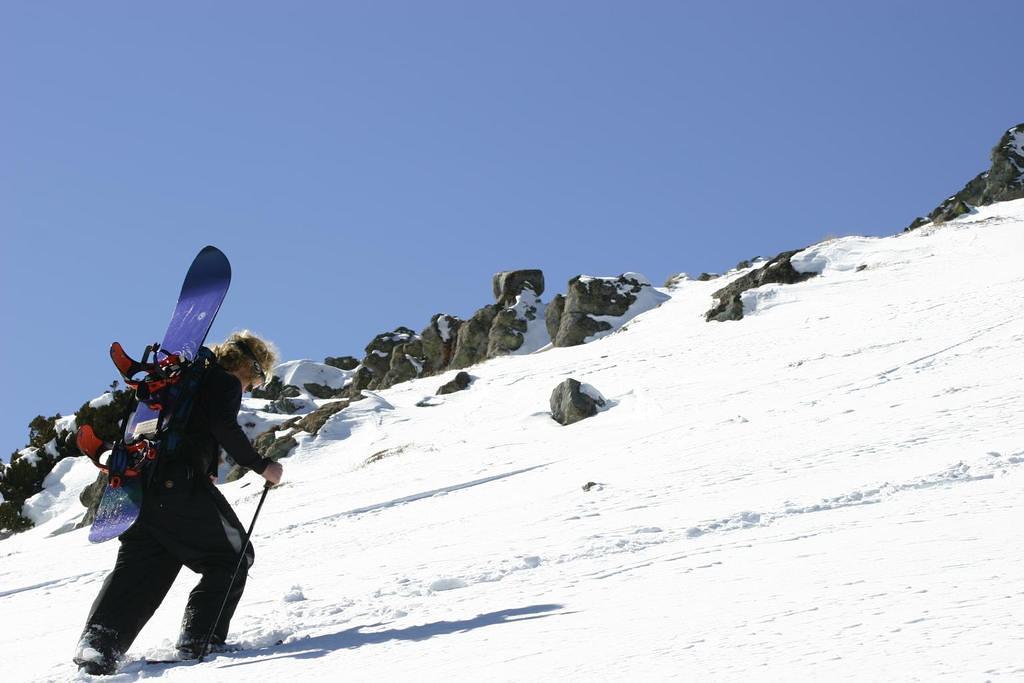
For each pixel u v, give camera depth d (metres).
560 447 25.67
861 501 9.12
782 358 33.00
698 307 47.94
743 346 37.19
